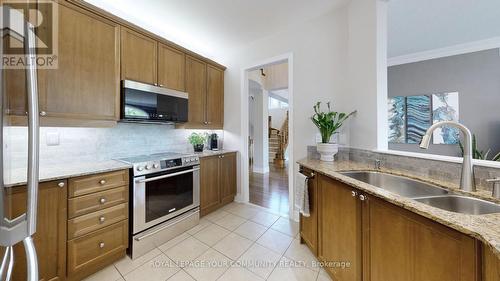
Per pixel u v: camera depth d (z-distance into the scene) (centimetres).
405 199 99
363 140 210
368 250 119
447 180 132
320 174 174
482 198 103
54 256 141
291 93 271
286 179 480
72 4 165
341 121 231
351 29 224
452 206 113
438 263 82
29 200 55
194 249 200
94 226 162
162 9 232
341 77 236
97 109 182
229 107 341
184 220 235
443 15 253
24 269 95
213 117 321
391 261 104
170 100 243
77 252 152
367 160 201
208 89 310
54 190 142
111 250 172
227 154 314
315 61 253
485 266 68
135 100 206
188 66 274
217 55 351
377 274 112
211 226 248
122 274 165
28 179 54
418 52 358
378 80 193
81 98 172
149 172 198
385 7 196
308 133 258
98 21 182
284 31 278
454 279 77
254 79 482
